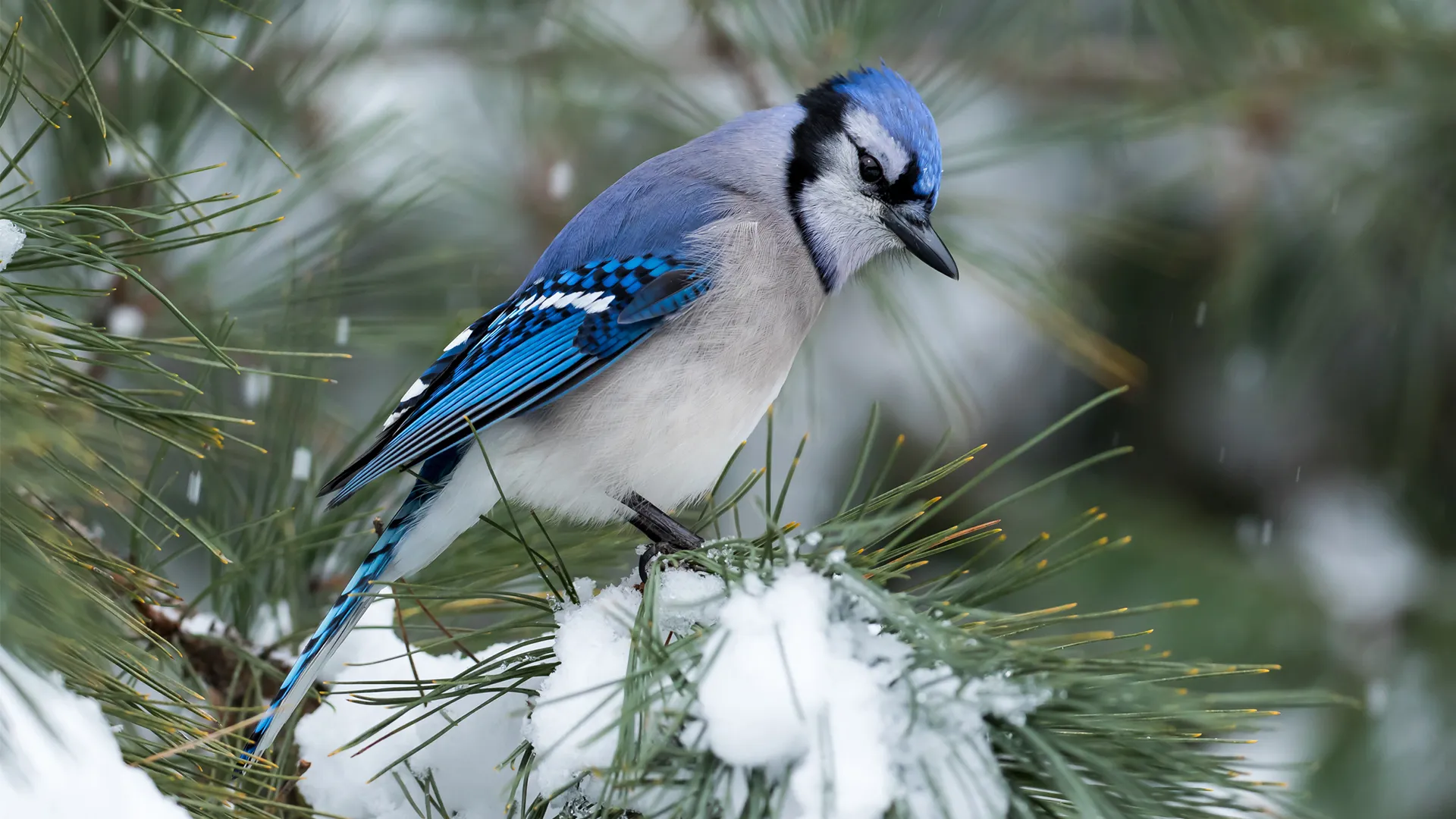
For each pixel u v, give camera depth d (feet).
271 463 15.66
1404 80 16.05
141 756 15.31
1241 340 16.24
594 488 15.76
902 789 15.24
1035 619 15.30
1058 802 15.26
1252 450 16.40
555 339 15.75
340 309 15.99
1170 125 16.07
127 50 15.74
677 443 15.76
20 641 14.93
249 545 15.64
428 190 15.92
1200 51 16.07
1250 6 16.05
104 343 15.37
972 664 15.25
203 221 15.40
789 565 15.33
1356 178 16.08
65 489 15.30
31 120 15.84
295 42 15.99
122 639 15.35
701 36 16.19
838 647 15.28
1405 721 16.16
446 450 15.75
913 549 15.37
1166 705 14.82
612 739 15.30
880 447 16.38
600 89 16.24
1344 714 16.15
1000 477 16.39
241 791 15.35
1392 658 16.19
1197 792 15.26
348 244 15.85
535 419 15.75
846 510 15.42
